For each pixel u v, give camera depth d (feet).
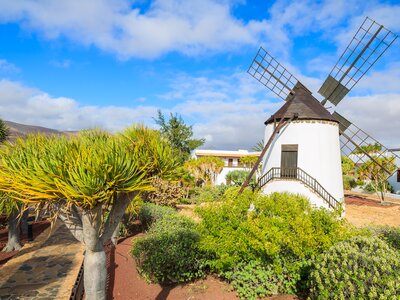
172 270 29.30
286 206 29.14
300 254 25.41
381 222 61.52
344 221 28.58
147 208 50.26
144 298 26.12
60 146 12.77
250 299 25.48
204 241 27.99
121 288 27.71
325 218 27.53
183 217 44.11
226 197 31.55
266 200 29.60
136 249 32.07
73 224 14.23
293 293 26.21
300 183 60.59
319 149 63.46
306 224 25.73
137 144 13.87
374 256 18.16
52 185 11.35
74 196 11.17
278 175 65.16
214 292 27.53
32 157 12.05
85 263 14.05
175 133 120.26
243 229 27.09
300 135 64.03
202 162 118.32
